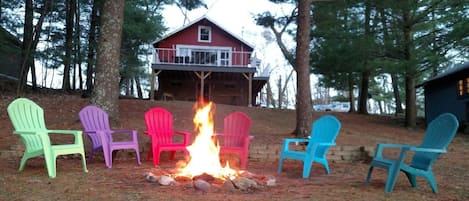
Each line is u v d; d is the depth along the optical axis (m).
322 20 13.30
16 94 14.52
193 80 20.73
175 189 4.04
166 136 6.41
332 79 16.11
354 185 4.54
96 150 5.95
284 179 4.99
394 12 12.29
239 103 20.92
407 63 11.73
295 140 5.68
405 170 4.18
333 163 6.80
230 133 6.54
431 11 12.01
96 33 17.20
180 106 13.62
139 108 12.45
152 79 17.31
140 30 18.95
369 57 12.76
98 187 4.10
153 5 23.05
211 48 20.48
